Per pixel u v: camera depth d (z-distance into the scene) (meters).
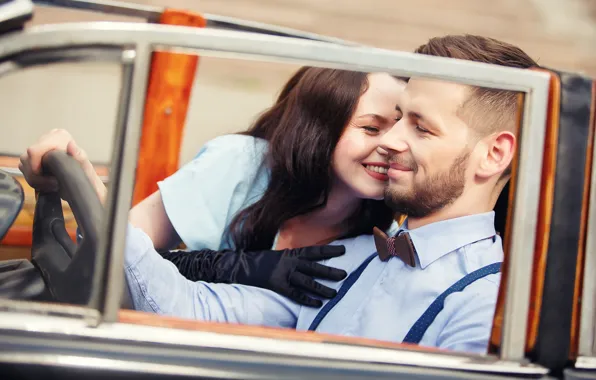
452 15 6.53
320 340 1.34
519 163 1.32
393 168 1.75
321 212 1.96
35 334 1.24
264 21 5.66
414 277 1.70
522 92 1.32
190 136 3.21
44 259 1.70
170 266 1.81
